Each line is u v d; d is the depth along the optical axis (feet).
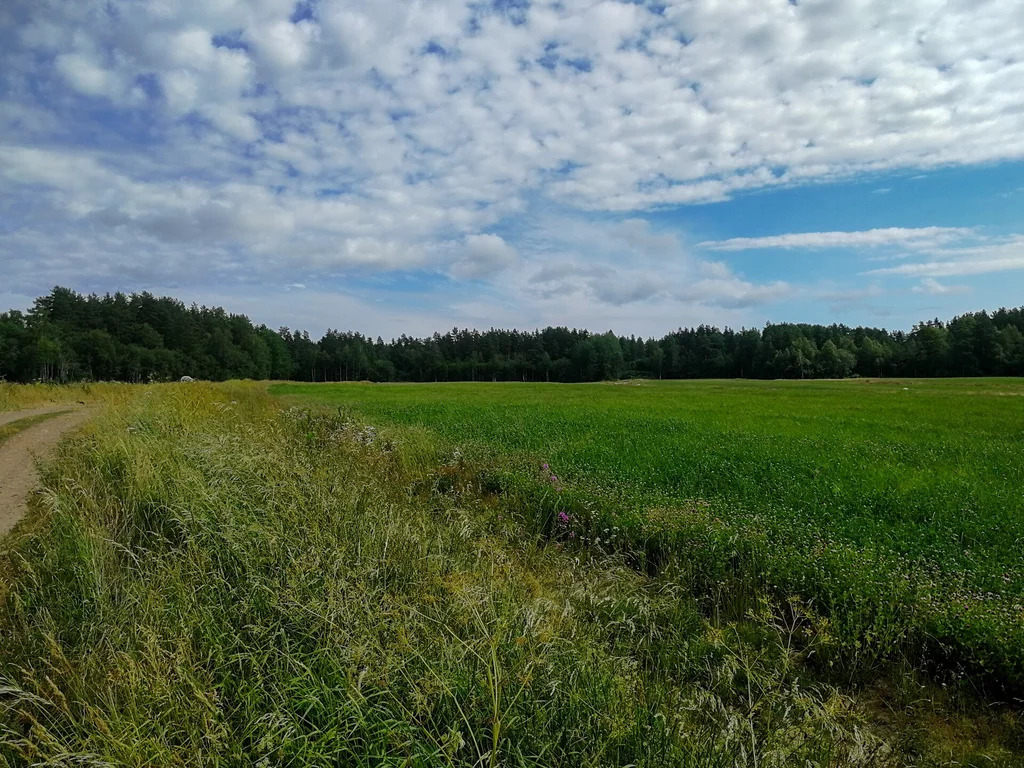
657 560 27.30
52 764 10.41
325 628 14.75
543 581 22.09
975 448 57.57
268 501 23.84
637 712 12.80
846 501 35.63
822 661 19.95
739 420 84.48
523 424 73.05
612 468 43.93
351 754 11.26
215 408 59.98
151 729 11.71
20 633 16.12
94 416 50.55
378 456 42.22
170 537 22.76
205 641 14.47
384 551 20.31
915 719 17.43
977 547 27.81
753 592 23.21
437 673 12.57
